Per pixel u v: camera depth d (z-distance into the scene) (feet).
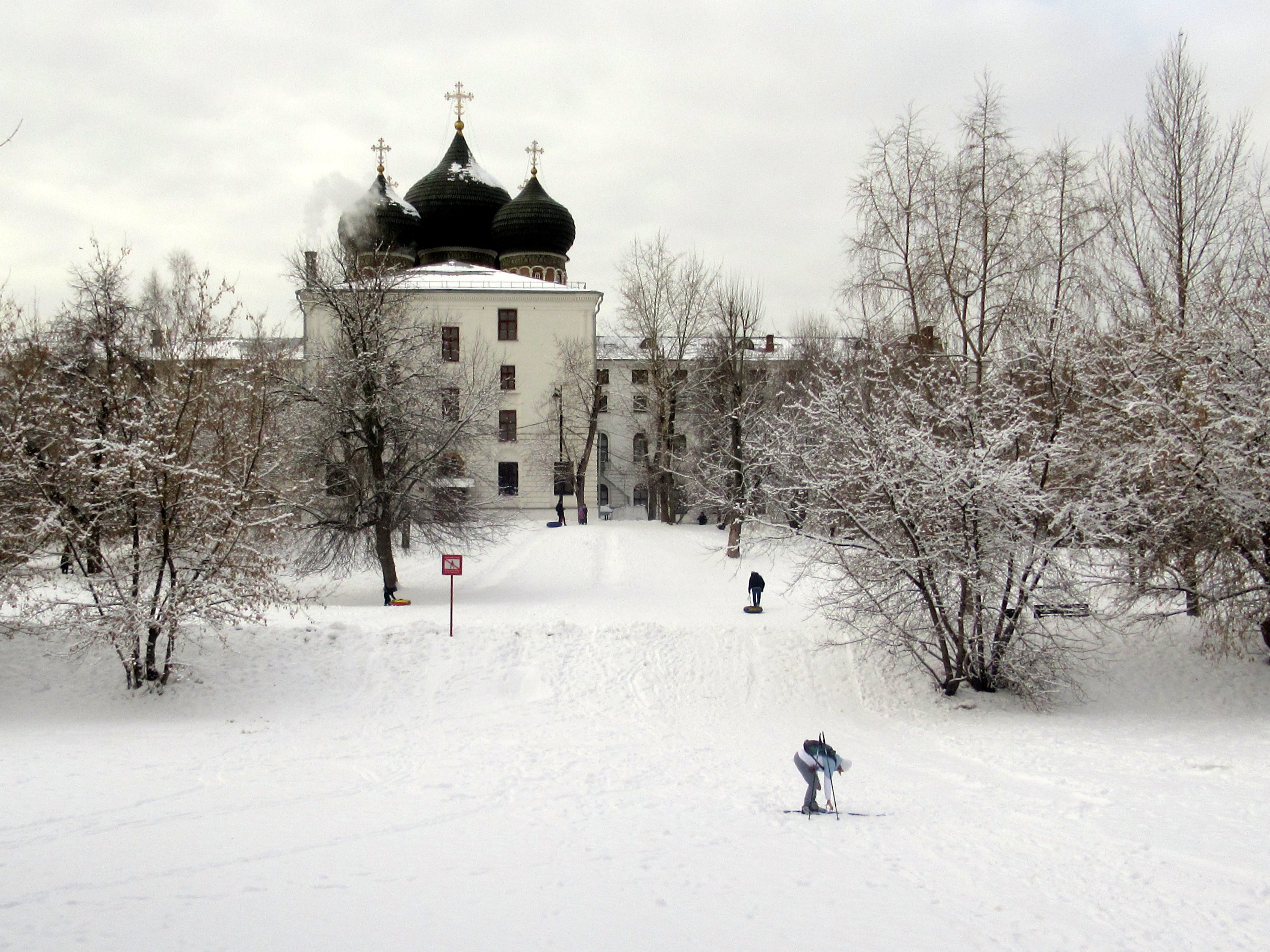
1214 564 65.92
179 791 38.09
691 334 162.61
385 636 74.54
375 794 39.14
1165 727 59.77
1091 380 69.05
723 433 147.74
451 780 43.16
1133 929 22.40
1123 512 63.72
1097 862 28.32
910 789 41.78
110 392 64.85
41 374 67.62
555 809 36.42
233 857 27.73
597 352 212.84
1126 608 68.39
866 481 64.54
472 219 217.15
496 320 188.44
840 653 74.18
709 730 60.90
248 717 62.23
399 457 96.58
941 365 70.90
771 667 72.59
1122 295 84.33
